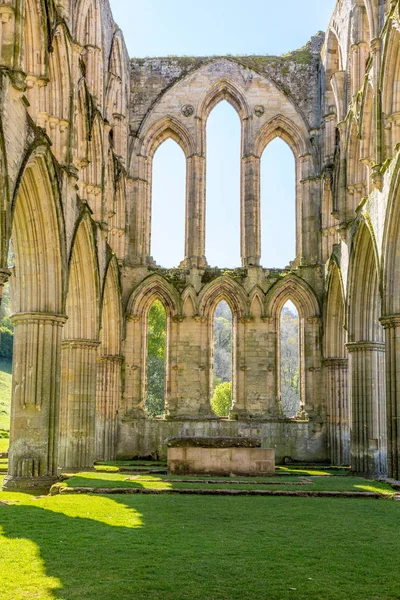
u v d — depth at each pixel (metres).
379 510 17.91
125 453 39.38
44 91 26.02
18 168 20.03
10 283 25.64
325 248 40.56
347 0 34.31
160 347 67.50
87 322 32.06
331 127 39.84
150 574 10.85
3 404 68.62
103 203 33.78
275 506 18.38
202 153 42.94
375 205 28.28
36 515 16.31
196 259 41.50
